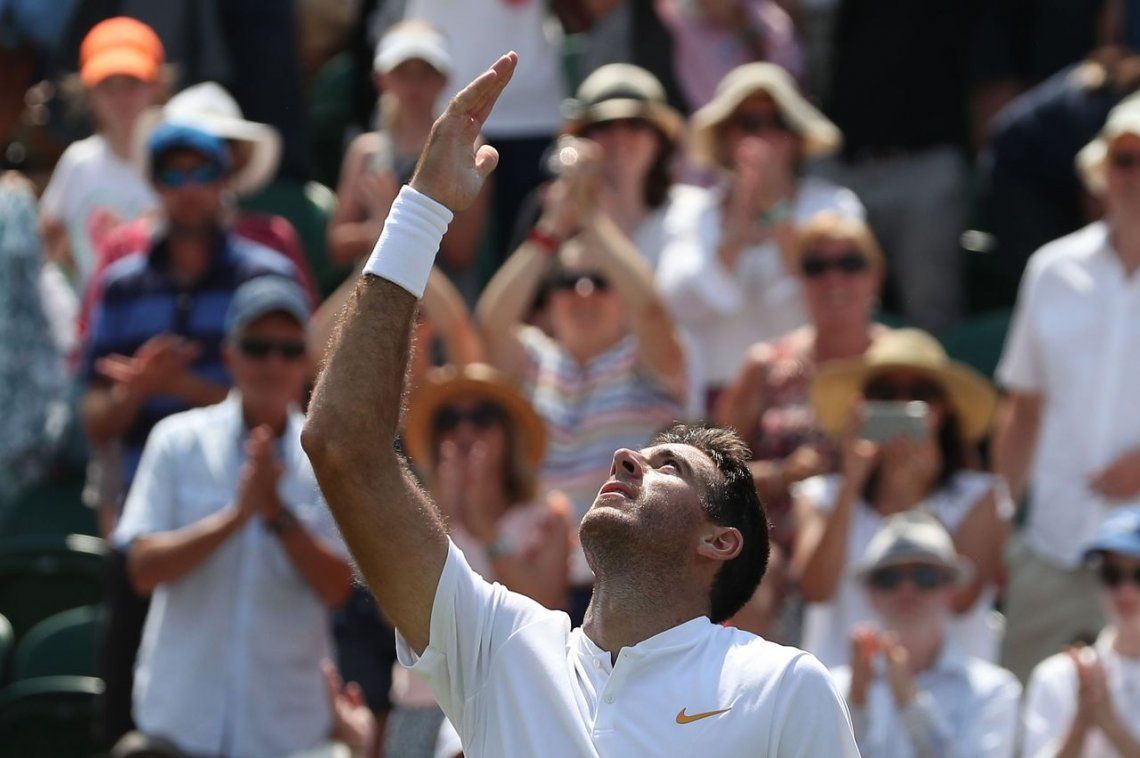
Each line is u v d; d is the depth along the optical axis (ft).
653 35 103.55
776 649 35.86
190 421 72.84
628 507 36.91
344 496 35.60
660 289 86.12
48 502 92.38
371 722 71.72
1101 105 97.91
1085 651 67.15
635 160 87.40
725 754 34.88
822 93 109.50
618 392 76.95
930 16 101.04
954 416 74.02
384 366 35.45
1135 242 81.10
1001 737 64.54
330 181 117.50
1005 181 100.07
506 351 79.36
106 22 103.19
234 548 69.51
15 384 92.68
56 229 99.96
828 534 69.87
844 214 88.69
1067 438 80.94
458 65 102.63
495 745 36.06
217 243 82.84
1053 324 81.82
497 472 71.31
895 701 63.57
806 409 76.13
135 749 68.28
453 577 36.35
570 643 37.29
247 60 107.55
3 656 82.74
